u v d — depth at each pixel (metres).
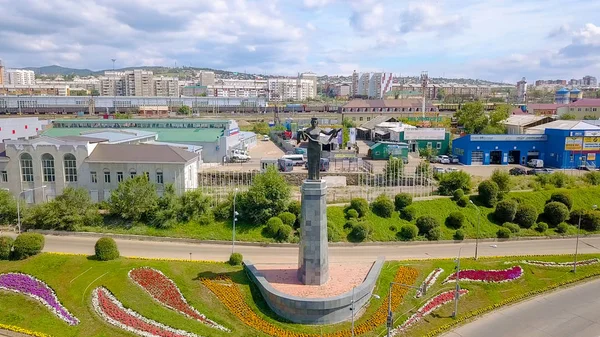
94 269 45.75
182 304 41.50
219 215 64.19
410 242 60.97
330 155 103.19
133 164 69.00
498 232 64.12
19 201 64.50
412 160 111.00
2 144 77.88
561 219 66.62
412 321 41.50
